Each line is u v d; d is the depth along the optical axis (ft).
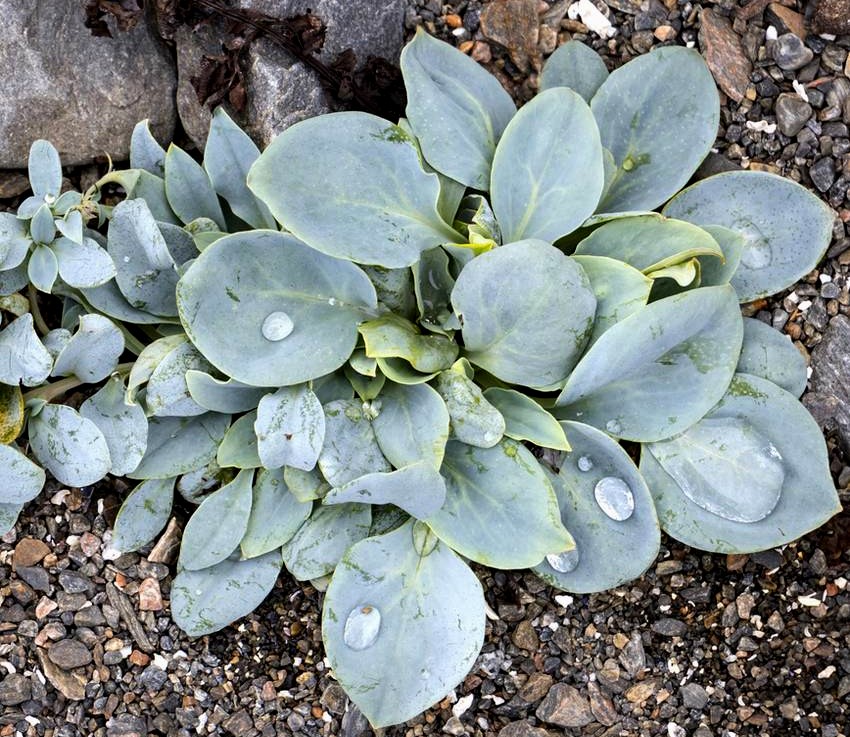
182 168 2.17
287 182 2.07
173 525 2.22
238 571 2.17
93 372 2.15
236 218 2.24
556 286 2.04
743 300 2.20
